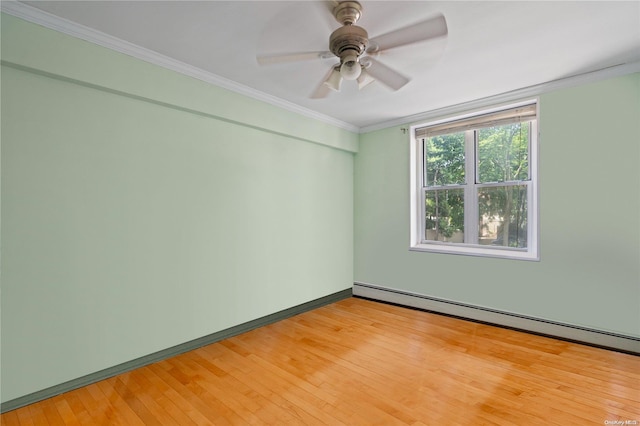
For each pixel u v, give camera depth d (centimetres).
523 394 195
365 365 234
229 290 284
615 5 168
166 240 243
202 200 264
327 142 371
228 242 283
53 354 193
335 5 167
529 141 303
